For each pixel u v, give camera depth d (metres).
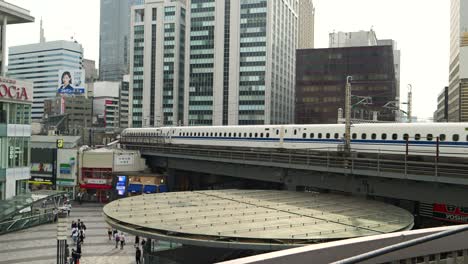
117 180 72.12
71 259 36.09
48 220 56.25
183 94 187.50
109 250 43.19
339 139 50.62
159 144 79.38
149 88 187.00
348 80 42.91
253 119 168.88
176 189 81.12
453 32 160.00
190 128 77.50
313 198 35.09
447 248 14.14
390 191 37.88
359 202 33.62
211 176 85.25
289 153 47.19
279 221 25.20
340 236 21.62
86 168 74.25
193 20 180.00
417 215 44.62
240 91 170.88
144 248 30.89
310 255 11.42
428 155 40.69
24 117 56.06
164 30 185.25
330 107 143.38
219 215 26.72
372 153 46.00
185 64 181.75
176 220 25.06
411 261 13.48
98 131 145.62
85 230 50.78
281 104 186.00
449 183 32.22
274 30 175.00
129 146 83.06
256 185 81.06
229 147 66.62
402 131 44.22
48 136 97.38
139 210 28.12
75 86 148.00
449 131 40.75
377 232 22.81
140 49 189.75
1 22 58.75
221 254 27.45
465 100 122.75
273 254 10.85
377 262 12.74
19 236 47.88
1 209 48.16
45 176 76.38
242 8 170.88
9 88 52.38
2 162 52.06
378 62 138.25
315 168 41.84
